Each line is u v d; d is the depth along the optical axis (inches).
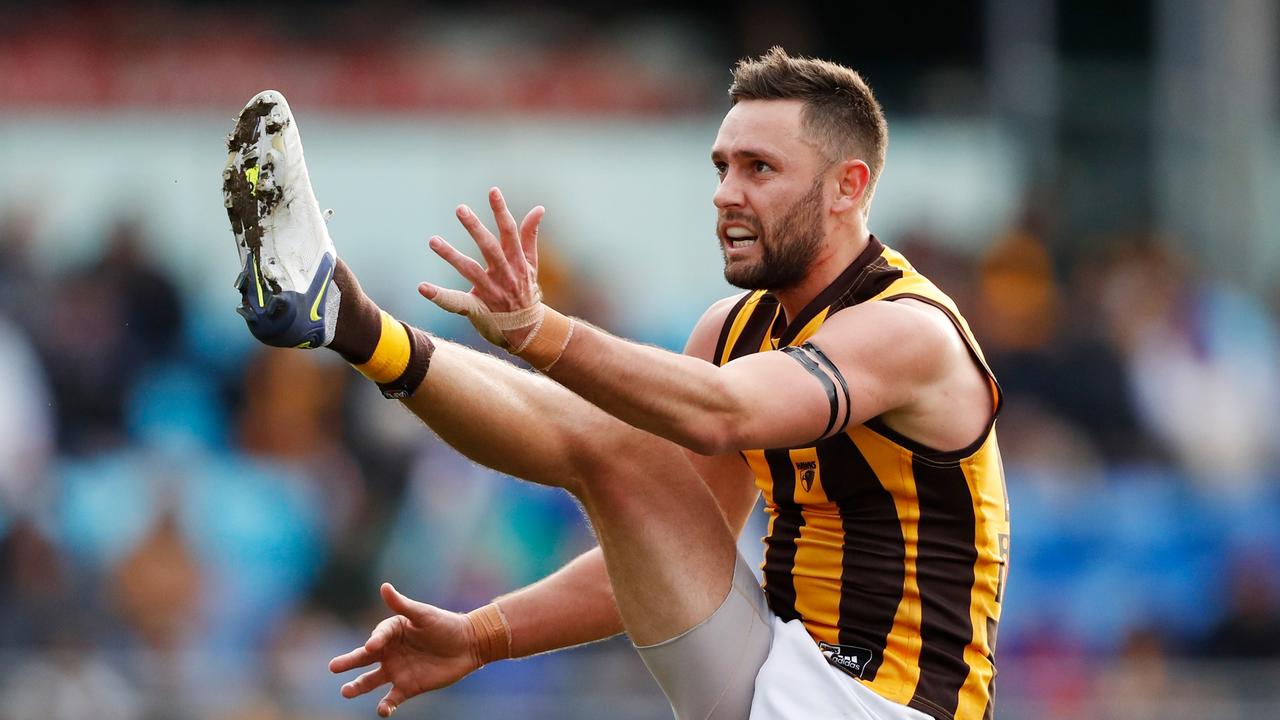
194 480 1200.2
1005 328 1418.6
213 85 1545.3
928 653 525.0
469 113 1546.5
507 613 576.7
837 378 487.8
